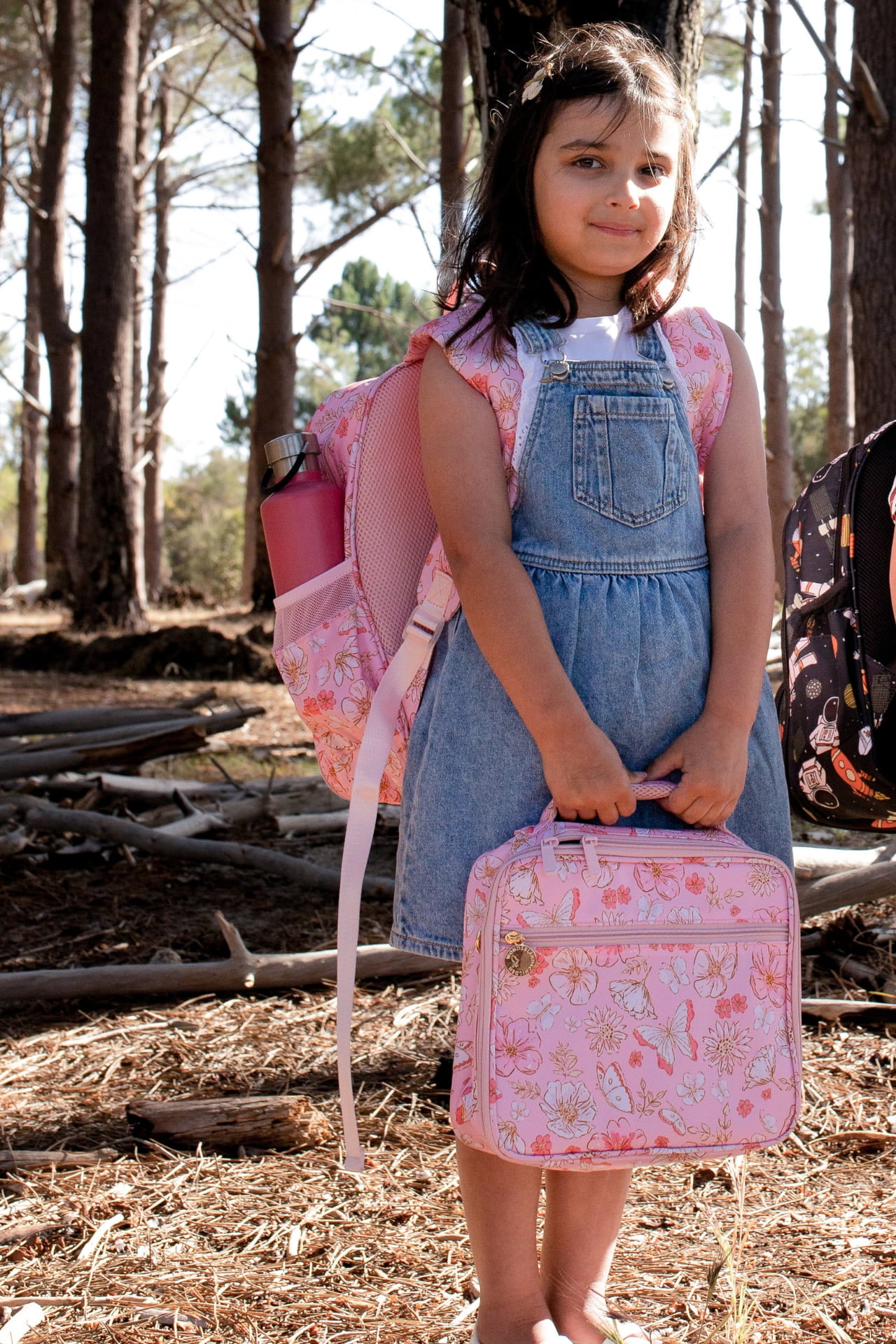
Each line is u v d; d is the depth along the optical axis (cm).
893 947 327
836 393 1405
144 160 2169
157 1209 213
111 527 1385
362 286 3856
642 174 161
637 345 165
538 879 146
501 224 166
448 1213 210
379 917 384
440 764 160
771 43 1340
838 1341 171
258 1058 279
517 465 159
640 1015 148
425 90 1861
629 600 156
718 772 151
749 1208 211
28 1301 182
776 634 519
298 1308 182
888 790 183
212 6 1958
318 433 187
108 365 1373
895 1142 232
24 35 2119
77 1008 312
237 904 400
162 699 896
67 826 433
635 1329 161
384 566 178
